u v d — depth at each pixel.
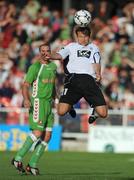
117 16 62.53
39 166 36.06
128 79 56.09
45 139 30.09
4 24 62.81
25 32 61.38
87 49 29.12
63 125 52.66
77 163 38.66
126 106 54.12
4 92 56.16
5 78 57.72
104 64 57.62
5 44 61.69
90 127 51.94
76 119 52.50
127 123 51.50
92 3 65.69
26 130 51.78
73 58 29.02
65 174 30.78
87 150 52.03
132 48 59.38
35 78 29.97
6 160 39.59
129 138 51.25
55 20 62.41
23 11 64.12
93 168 35.09
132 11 62.38
